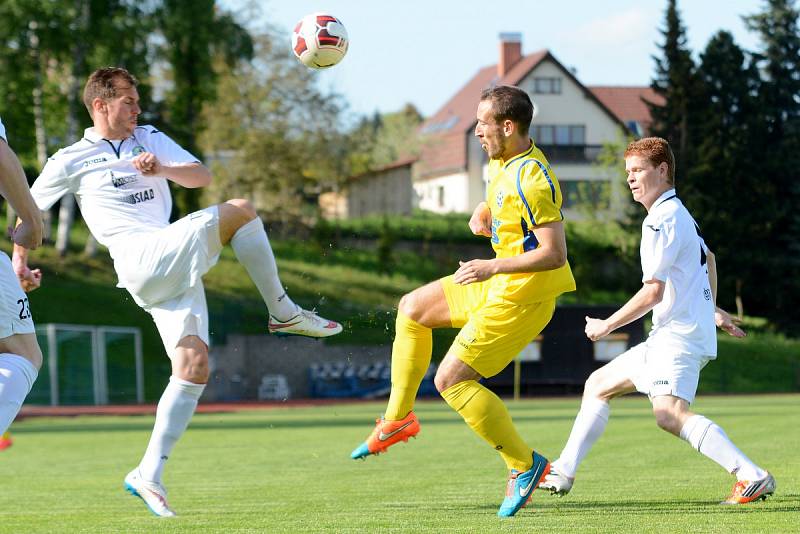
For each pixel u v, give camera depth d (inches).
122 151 514.9
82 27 2979.8
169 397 492.7
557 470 493.4
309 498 557.0
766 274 3946.9
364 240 3993.6
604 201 4276.6
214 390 2847.0
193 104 3316.9
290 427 1498.5
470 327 462.6
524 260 439.5
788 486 546.3
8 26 2876.5
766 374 3329.2
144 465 488.4
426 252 4003.4
